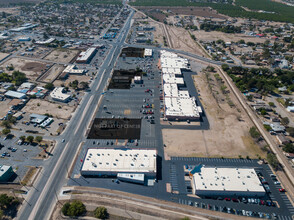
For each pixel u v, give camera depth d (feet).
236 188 420.77
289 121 629.10
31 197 410.31
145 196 420.36
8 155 495.41
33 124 590.55
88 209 390.21
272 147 542.98
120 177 444.14
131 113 646.74
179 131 585.63
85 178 451.94
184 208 401.08
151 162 470.80
